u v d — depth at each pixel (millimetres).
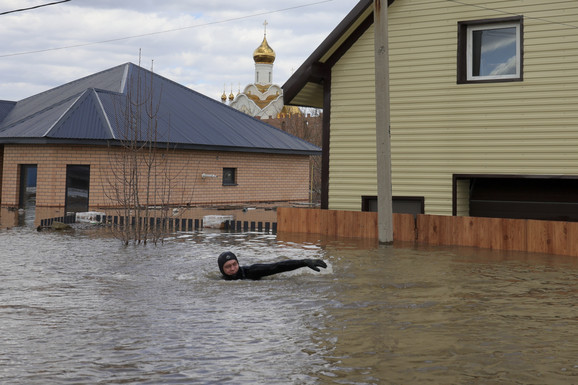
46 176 24750
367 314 6473
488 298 7309
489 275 8977
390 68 15445
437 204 14891
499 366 4742
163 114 28109
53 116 25703
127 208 15453
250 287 8039
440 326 5965
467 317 6336
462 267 9766
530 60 14039
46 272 9297
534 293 7621
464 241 12859
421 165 15070
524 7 14117
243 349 5207
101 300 7242
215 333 5723
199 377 4512
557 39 13828
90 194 24625
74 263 10250
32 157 25078
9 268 9672
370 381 4414
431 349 5191
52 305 6965
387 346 5285
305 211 15570
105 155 24812
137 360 4914
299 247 12461
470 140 14586
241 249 12203
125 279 8680
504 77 14500
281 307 6828
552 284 8258
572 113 13656
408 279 8602
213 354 5066
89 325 6035
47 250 11984
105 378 4484
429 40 15062
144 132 25344
